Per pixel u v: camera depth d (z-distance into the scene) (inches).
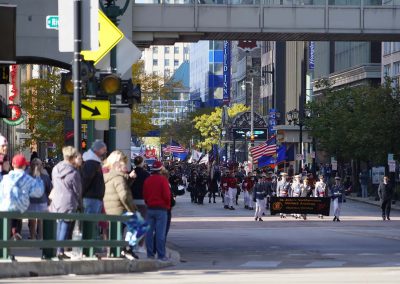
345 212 2689.5
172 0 2031.3
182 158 5866.1
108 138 1211.9
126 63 1060.5
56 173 865.5
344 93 4069.9
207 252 1323.8
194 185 3174.2
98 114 1018.1
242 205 3053.6
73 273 863.7
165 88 2765.7
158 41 2085.4
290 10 2050.9
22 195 823.7
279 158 3415.4
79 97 908.0
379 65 5177.2
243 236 1701.5
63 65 1786.4
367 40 2214.6
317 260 1159.6
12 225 996.6
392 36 2127.2
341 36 2127.2
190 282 770.8
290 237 1667.1
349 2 2071.9
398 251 1341.0
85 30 900.0
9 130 2925.7
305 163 4822.8
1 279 792.9
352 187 3912.4
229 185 2773.1
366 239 1611.7
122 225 964.6
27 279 796.6
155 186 1024.9
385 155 3449.8
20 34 1688.0
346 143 3821.4
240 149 6338.6
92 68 911.0
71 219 856.9
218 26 2026.3
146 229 932.6
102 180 908.6
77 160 871.1
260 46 7091.5
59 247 850.8
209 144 6781.5
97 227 924.6
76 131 912.3
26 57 1697.8
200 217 2364.7
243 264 1085.8
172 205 1110.4
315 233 1788.9
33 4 1689.2
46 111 2488.9
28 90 2527.1
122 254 948.6
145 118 2719.0
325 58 5954.7
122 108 1123.3
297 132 4847.4
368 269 968.9
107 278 825.5
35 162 1112.2
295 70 6205.7
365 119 3479.3
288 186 2486.5
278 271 944.9
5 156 988.6
